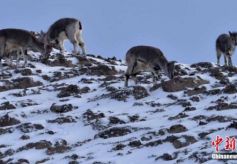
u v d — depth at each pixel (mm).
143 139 73250
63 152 75250
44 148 76188
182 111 82938
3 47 111562
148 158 66062
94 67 112938
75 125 84062
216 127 71312
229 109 79000
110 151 71125
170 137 69625
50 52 126312
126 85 97438
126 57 97000
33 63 118750
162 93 93375
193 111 81500
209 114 77938
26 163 71625
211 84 94750
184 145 67875
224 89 88438
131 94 93625
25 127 83125
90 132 81250
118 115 84750
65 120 85000
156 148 68562
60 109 90750
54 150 75375
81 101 95000
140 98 92812
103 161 66938
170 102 89250
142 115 84812
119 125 80500
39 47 114750
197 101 87125
